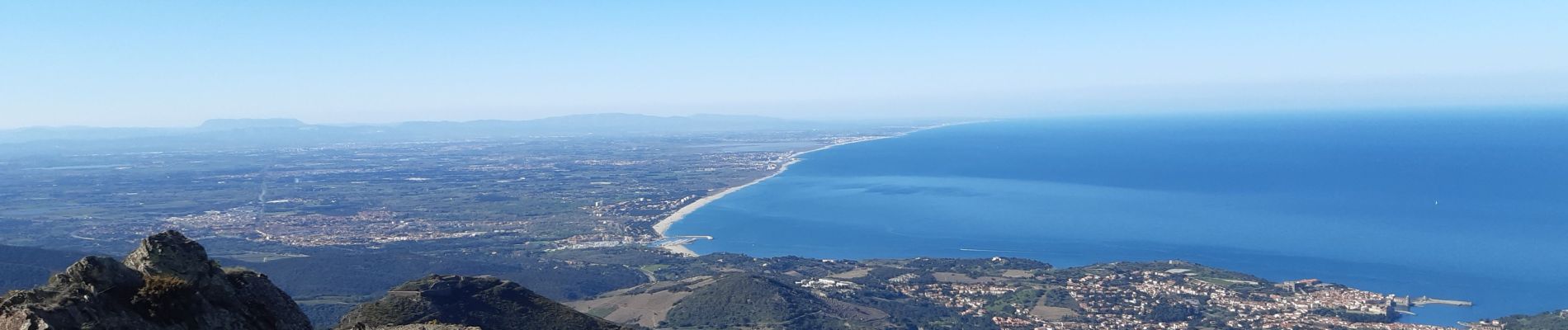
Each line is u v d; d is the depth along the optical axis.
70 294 33.59
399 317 94.00
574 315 105.31
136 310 35.34
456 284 104.38
